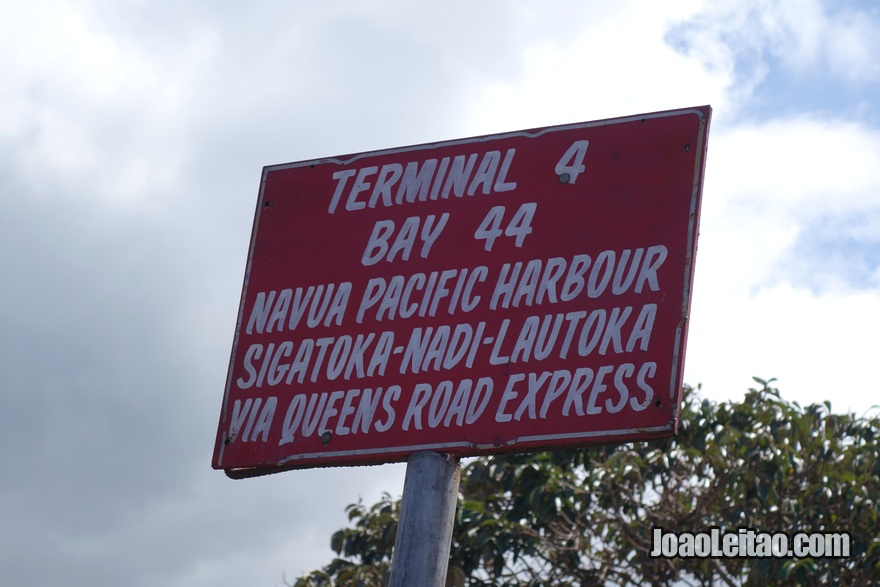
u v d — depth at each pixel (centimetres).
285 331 648
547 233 606
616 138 615
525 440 561
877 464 1275
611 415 550
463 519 1301
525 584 1311
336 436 605
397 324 620
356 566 1382
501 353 587
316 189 682
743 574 1301
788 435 1314
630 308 570
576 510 1292
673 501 1309
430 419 587
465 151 648
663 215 586
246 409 635
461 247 624
